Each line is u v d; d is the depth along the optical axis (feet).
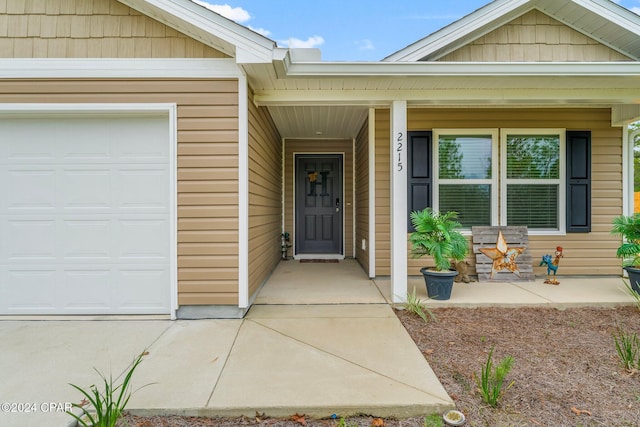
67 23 10.22
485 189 15.43
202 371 7.06
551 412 5.84
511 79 10.58
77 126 10.53
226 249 10.35
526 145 15.43
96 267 10.55
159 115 10.48
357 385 6.51
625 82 10.85
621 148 15.29
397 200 11.72
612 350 8.22
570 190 15.20
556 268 14.16
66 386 6.53
